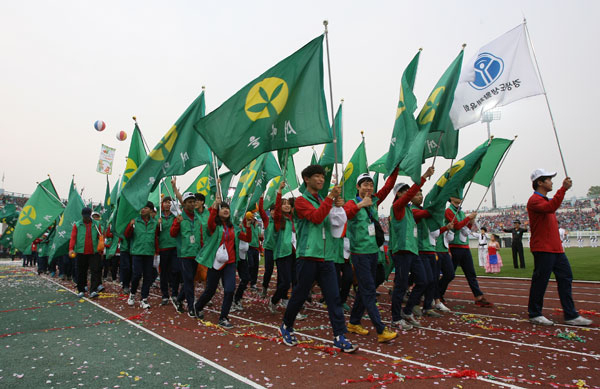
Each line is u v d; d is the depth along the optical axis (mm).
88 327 5871
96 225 9516
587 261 16453
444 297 9062
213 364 3998
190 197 7180
